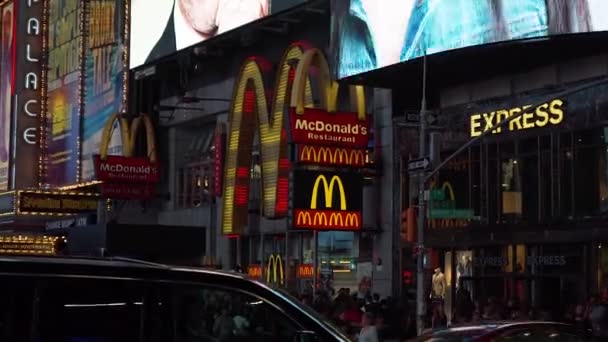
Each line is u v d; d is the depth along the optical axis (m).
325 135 31.73
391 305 27.53
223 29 40.88
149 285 5.11
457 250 30.80
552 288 25.31
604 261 26.27
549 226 27.55
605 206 26.25
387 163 33.59
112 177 45.41
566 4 25.62
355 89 33.16
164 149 49.06
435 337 10.00
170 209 48.31
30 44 58.44
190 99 44.16
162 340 5.08
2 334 4.78
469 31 27.30
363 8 31.16
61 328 4.90
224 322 5.22
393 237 33.00
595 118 26.64
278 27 40.25
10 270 4.84
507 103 29.27
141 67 47.69
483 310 25.62
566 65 28.20
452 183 30.55
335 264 36.06
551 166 27.83
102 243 20.27
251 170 41.03
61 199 51.69
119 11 50.00
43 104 58.16
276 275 39.59
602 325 21.16
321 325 5.33
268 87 37.38
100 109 51.62
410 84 32.91
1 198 52.81
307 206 30.97
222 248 43.62
